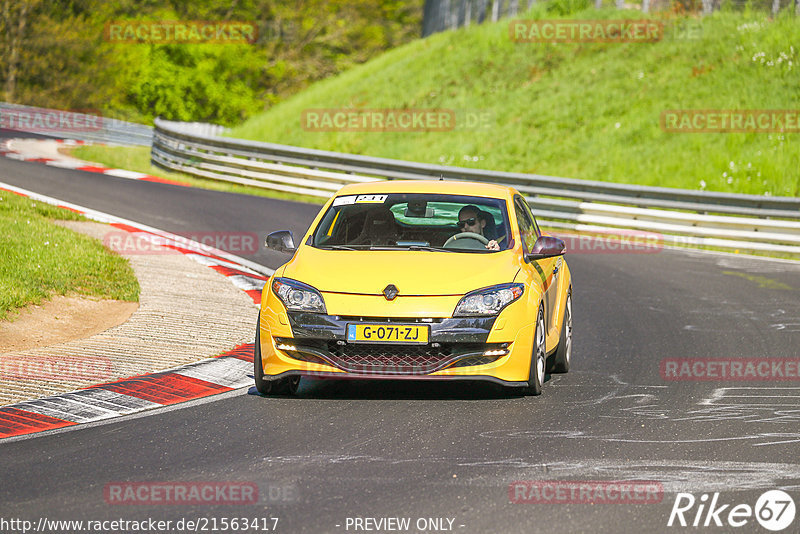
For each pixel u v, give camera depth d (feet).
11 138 405.80
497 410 84.23
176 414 82.38
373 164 274.16
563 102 368.48
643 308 144.66
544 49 412.77
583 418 81.56
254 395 89.86
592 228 239.50
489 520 56.39
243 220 219.20
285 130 416.67
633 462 68.74
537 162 333.21
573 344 118.83
